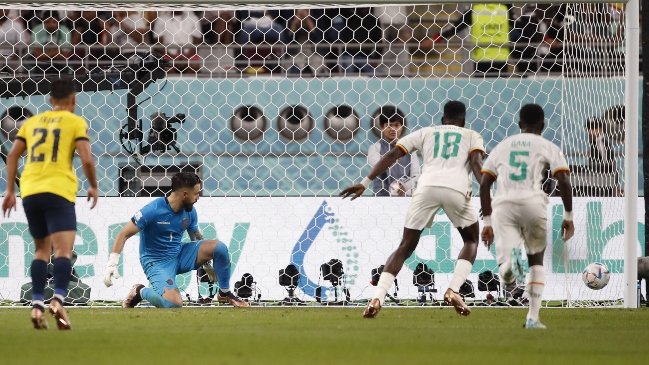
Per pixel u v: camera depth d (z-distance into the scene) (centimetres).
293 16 5028
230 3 3219
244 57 4994
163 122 3856
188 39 5041
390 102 4728
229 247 3300
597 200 3350
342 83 4772
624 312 2898
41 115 2095
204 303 3309
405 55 5012
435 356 1505
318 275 3288
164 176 3859
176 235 3144
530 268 2158
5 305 3209
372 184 3888
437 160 2495
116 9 3431
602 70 3600
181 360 1419
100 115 4547
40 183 2031
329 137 4744
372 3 3281
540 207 2056
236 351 1571
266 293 3278
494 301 3272
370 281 3281
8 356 1476
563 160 2070
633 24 3206
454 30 5006
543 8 4916
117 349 1598
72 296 3231
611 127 3556
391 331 2055
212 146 4700
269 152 4434
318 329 2106
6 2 3244
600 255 3328
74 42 4941
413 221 2494
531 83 4356
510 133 4638
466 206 2492
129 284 3275
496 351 1599
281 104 4769
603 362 1445
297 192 4509
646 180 3419
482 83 4669
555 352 1596
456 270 2548
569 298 3228
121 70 3984
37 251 2089
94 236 3272
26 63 4762
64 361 1400
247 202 3312
